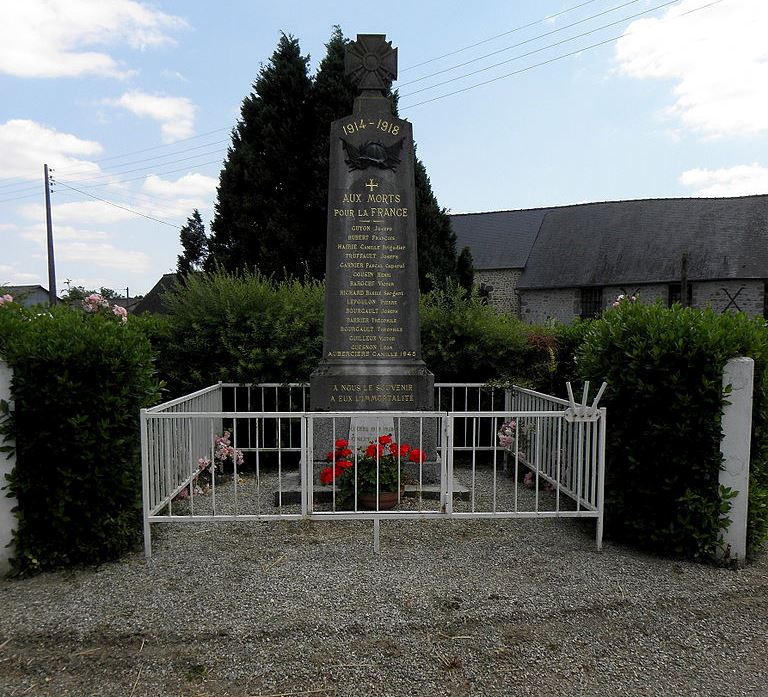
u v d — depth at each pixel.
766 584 3.71
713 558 4.02
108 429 3.87
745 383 3.93
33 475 3.79
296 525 4.66
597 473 4.27
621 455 4.27
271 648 2.91
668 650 2.97
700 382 3.96
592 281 28.80
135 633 3.05
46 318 4.26
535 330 7.70
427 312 7.61
